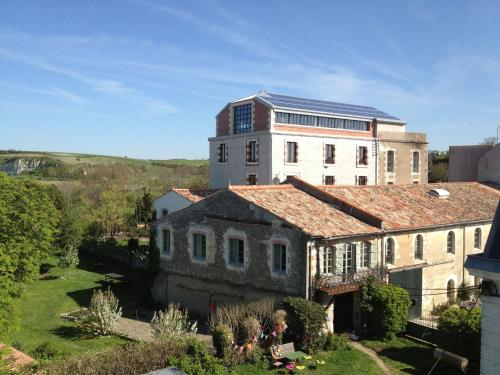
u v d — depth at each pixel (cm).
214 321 2080
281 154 4116
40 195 3403
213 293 2577
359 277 2288
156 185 7644
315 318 2019
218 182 4634
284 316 2030
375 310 2238
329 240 2208
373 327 2248
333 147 4453
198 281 2661
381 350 2106
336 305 2423
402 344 2181
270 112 4084
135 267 3881
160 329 2070
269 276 2295
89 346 2188
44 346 2070
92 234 4638
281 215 2269
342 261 2280
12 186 3014
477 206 3284
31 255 2991
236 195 2448
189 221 2712
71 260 3925
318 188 2769
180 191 3712
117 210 5138
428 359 2003
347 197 2816
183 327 2217
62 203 4747
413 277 2745
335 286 2172
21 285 2936
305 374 1819
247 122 4372
